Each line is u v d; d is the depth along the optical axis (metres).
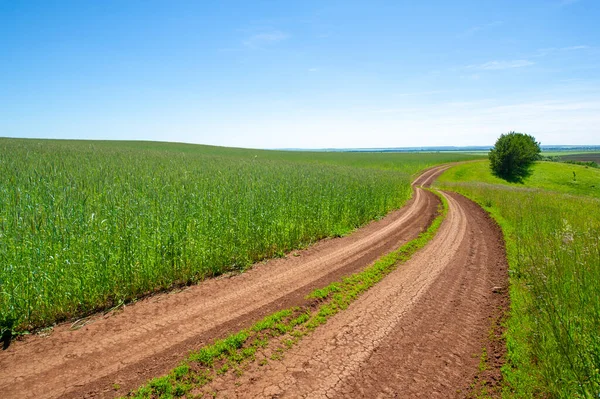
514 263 9.58
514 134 59.31
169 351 4.83
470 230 14.22
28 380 4.11
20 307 5.31
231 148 100.94
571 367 4.33
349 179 19.81
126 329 5.41
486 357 5.09
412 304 6.82
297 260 9.35
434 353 5.15
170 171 16.83
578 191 49.75
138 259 7.17
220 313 6.05
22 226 6.87
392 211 19.00
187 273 7.58
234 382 4.27
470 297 7.30
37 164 14.52
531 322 5.95
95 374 4.27
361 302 6.82
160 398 3.90
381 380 4.47
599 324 5.05
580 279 6.16
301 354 4.96
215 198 11.35
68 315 5.76
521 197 23.81
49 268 6.09
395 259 9.67
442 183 41.97
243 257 8.96
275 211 11.66
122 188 11.13
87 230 7.35
